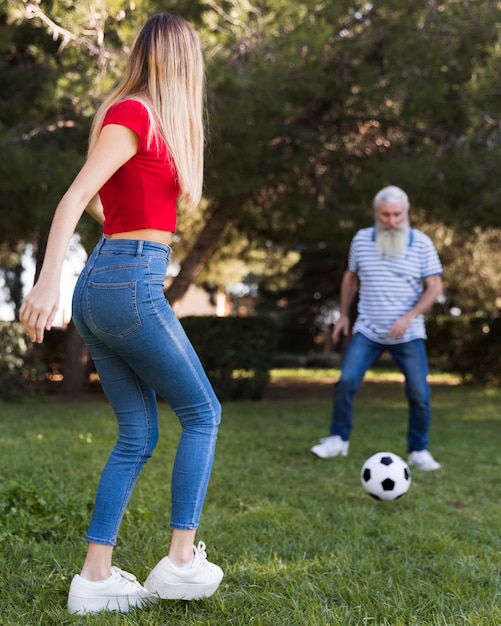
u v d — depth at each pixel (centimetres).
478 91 719
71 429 658
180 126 226
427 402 498
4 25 766
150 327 218
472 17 770
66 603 238
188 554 230
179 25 233
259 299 2312
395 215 494
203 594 231
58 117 775
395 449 572
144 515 339
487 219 878
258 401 1005
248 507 379
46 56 762
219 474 464
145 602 235
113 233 220
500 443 631
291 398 1081
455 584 266
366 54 827
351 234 978
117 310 216
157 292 219
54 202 756
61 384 1081
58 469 454
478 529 351
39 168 734
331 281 1994
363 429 697
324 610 236
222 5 707
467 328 1372
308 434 650
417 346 500
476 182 817
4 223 896
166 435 625
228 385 989
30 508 333
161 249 222
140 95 224
